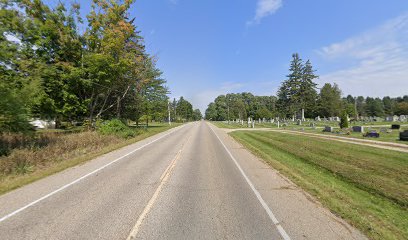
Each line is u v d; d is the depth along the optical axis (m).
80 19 27.72
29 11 25.12
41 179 8.73
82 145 16.64
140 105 38.62
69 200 6.39
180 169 10.02
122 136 23.19
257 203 6.02
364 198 6.80
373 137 20.03
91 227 4.78
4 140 14.40
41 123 36.38
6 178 8.95
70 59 27.55
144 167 10.51
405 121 46.81
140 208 5.75
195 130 39.09
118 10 28.06
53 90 25.59
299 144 17.28
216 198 6.41
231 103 124.25
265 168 10.20
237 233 4.48
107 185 7.78
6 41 20.84
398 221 5.26
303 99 68.38
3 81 15.92
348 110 61.97
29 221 5.11
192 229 4.65
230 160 12.07
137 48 33.78
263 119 71.50
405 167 9.58
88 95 30.22
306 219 5.07
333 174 9.50
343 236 4.35
